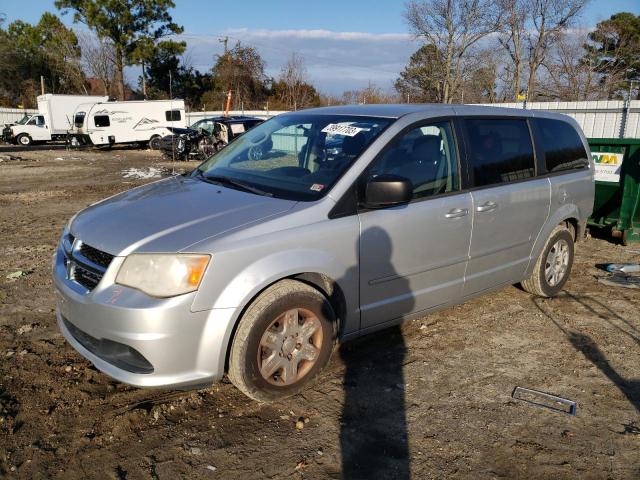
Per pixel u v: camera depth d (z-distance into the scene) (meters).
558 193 5.13
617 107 18.16
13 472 2.82
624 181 7.45
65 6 41.62
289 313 3.36
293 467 2.90
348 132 3.98
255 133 4.70
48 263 6.46
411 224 3.87
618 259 7.01
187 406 3.42
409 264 3.94
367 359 4.11
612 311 5.18
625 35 36.22
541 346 4.41
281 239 3.25
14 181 15.26
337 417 3.35
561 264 5.49
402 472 2.89
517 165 4.77
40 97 32.44
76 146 29.39
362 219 3.61
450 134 4.27
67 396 3.52
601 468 2.96
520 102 20.94
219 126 21.12
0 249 7.15
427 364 4.06
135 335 2.96
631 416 3.46
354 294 3.67
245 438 3.13
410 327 4.71
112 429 3.18
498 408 3.51
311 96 44.41
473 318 4.95
